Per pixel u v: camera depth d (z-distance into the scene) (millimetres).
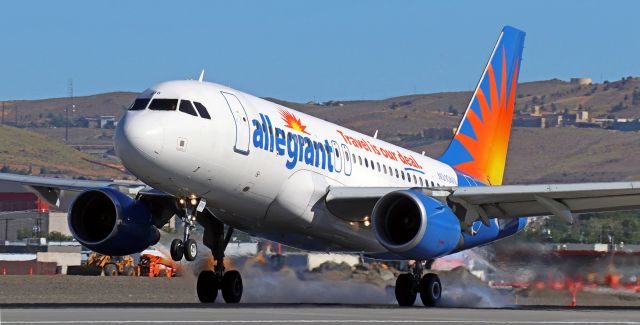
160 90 95812
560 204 105250
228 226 108562
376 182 117438
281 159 102625
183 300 132625
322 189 106625
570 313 87875
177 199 100875
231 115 98000
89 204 104562
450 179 133000
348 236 110875
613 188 101438
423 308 99312
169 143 93062
